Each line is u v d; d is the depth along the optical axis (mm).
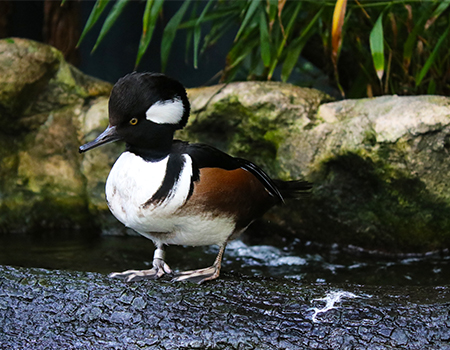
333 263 7633
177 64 16266
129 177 4969
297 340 4371
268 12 8047
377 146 7172
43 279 4961
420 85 9562
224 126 8438
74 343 4469
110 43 15992
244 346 4344
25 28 14219
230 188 5055
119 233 9125
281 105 7887
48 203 9211
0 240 8531
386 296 4844
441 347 4250
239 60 9148
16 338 4516
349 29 9594
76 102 9172
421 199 7371
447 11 9031
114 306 4703
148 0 8055
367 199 7840
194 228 5102
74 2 11766
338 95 11938
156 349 4383
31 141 9156
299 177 7844
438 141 6957
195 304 4715
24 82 8648
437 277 6871
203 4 15633
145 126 4859
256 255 8047
